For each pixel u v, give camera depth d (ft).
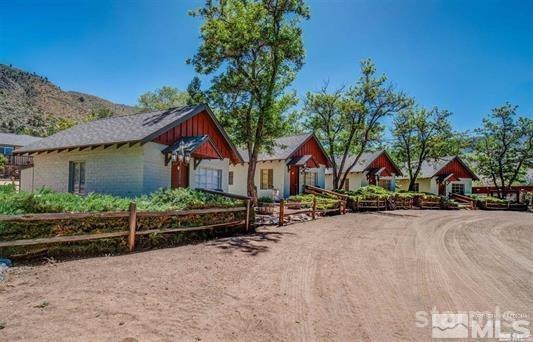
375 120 84.02
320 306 16.46
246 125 57.93
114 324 13.12
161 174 45.09
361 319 15.11
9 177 113.19
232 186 85.66
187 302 15.90
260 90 55.98
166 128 43.88
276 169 77.15
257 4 52.39
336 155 109.09
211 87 55.88
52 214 21.33
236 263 23.47
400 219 57.41
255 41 53.36
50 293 15.88
